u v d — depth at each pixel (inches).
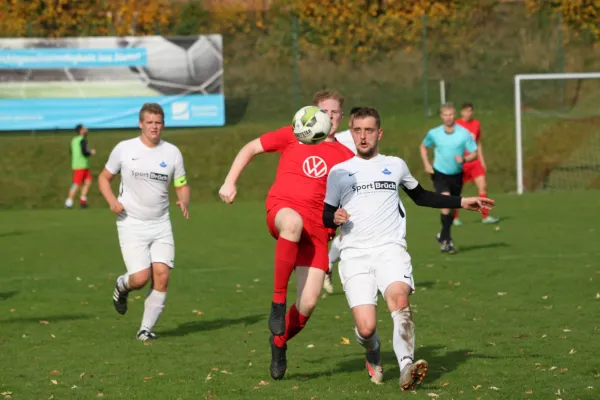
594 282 1007.6
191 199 2117.4
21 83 2395.4
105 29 2583.7
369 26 2719.0
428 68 2743.6
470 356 671.1
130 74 2431.1
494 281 1029.2
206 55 2460.6
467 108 1470.2
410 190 593.6
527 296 933.2
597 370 617.0
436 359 664.4
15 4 2534.5
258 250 1334.9
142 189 767.1
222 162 2319.1
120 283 789.9
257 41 2711.6
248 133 2470.5
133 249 771.4
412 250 1290.6
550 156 2332.7
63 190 2172.7
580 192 2081.7
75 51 2400.3
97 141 2412.6
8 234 1542.8
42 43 2393.0
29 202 2087.8
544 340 722.2
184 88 2460.6
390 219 575.5
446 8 2785.4
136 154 767.1
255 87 2679.6
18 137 2432.3
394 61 2726.4
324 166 598.5
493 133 2450.8
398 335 543.5
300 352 704.4
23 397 570.6
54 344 746.8
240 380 611.2
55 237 1499.8
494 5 2778.1
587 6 2726.4
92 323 845.8
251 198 2135.8
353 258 574.2
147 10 2615.7
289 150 612.1
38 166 2289.6
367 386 587.8
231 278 1104.2
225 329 812.0
